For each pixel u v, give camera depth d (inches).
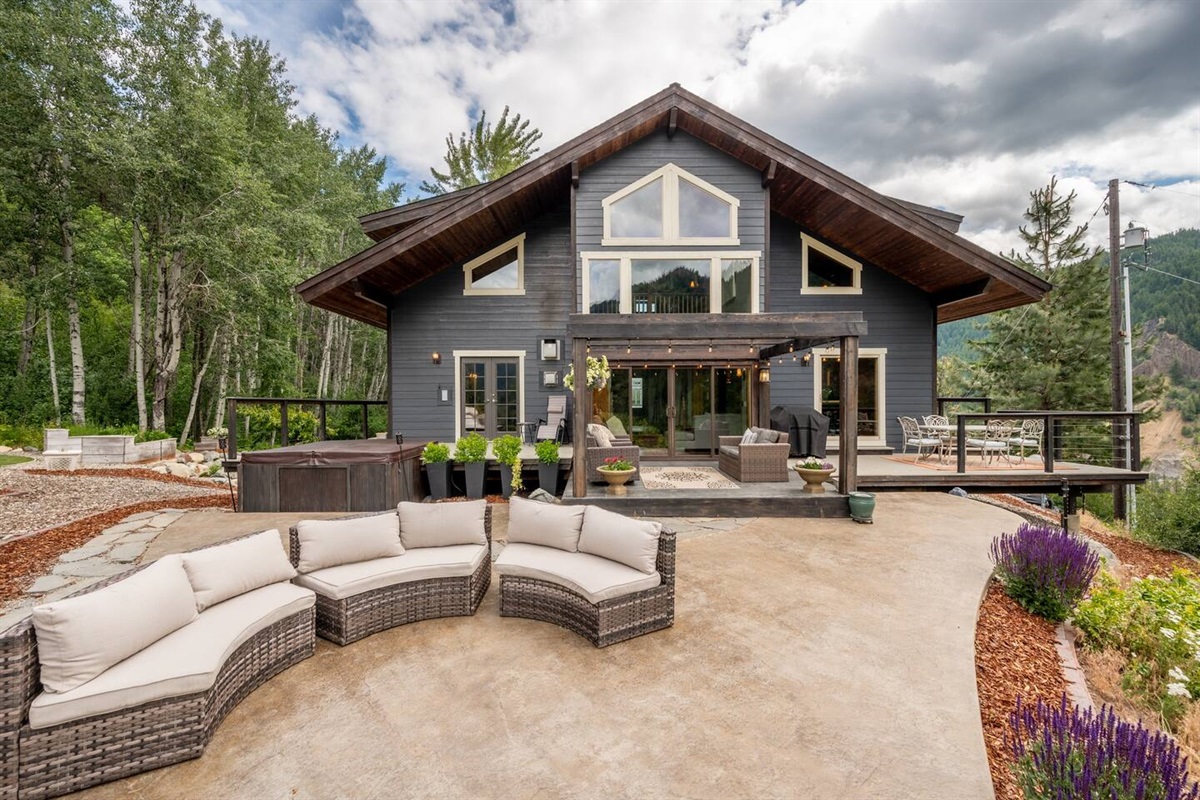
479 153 783.1
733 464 323.9
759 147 350.0
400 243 346.6
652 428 402.6
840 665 121.2
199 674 91.5
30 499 293.7
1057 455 386.9
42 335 722.2
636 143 385.1
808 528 241.6
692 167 383.9
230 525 244.4
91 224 594.9
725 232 385.4
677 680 114.7
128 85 551.5
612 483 276.7
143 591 99.5
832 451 415.2
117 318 778.2
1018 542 177.3
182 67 565.0
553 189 407.8
